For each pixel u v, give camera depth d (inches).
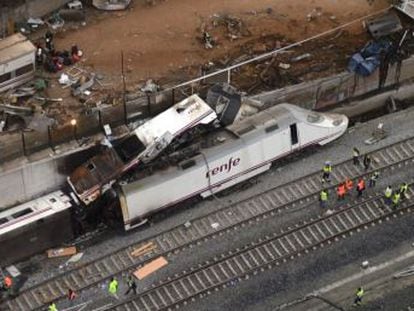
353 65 4419.3
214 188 3951.8
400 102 4694.9
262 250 3725.4
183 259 3700.8
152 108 4121.6
